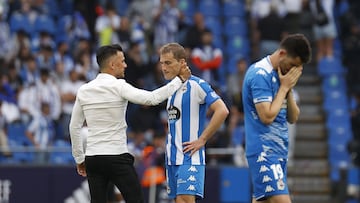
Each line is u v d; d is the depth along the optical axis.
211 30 63.47
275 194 28.36
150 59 57.25
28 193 46.72
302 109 60.62
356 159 54.44
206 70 56.25
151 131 51.59
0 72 51.66
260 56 60.31
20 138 49.72
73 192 47.25
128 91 28.62
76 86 53.69
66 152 48.69
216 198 48.50
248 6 68.69
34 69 54.22
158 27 61.16
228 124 53.16
